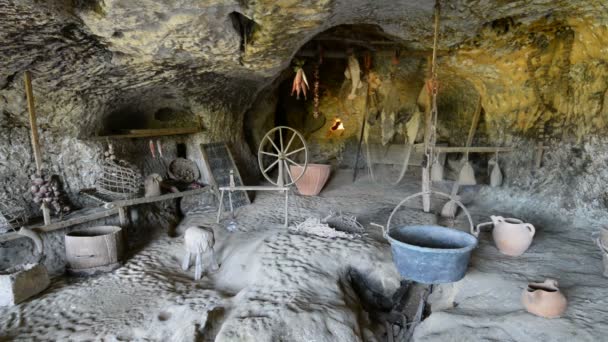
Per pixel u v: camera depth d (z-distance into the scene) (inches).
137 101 181.2
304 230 153.1
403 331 119.3
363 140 292.2
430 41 162.6
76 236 137.7
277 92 286.4
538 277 112.2
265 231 161.9
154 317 109.9
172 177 206.1
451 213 175.8
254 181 249.0
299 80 172.6
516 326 93.0
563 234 147.5
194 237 134.5
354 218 171.2
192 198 204.2
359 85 205.0
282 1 98.0
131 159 185.6
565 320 90.7
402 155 263.3
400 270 107.0
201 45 124.8
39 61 116.7
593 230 144.8
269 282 116.3
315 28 122.1
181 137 215.0
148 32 109.9
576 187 154.6
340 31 193.2
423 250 99.7
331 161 307.1
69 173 156.0
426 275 102.3
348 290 118.2
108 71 135.0
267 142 286.5
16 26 95.3
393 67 223.1
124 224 154.3
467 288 113.5
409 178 265.6
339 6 110.3
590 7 123.0
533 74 164.7
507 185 187.0
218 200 204.8
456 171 232.5
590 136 149.2
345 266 126.0
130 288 125.6
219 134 221.5
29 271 118.5
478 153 221.3
